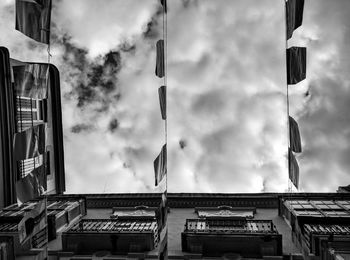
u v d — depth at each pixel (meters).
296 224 19.02
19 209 21.61
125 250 18.31
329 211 21.00
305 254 16.98
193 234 18.34
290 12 14.93
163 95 17.75
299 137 15.80
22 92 16.09
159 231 16.94
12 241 16.77
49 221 20.08
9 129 21.98
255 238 17.97
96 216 24.33
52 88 27.75
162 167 17.16
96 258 17.64
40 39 15.07
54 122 28.02
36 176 16.17
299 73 15.38
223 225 20.61
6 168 21.89
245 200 25.03
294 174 16.19
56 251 18.44
